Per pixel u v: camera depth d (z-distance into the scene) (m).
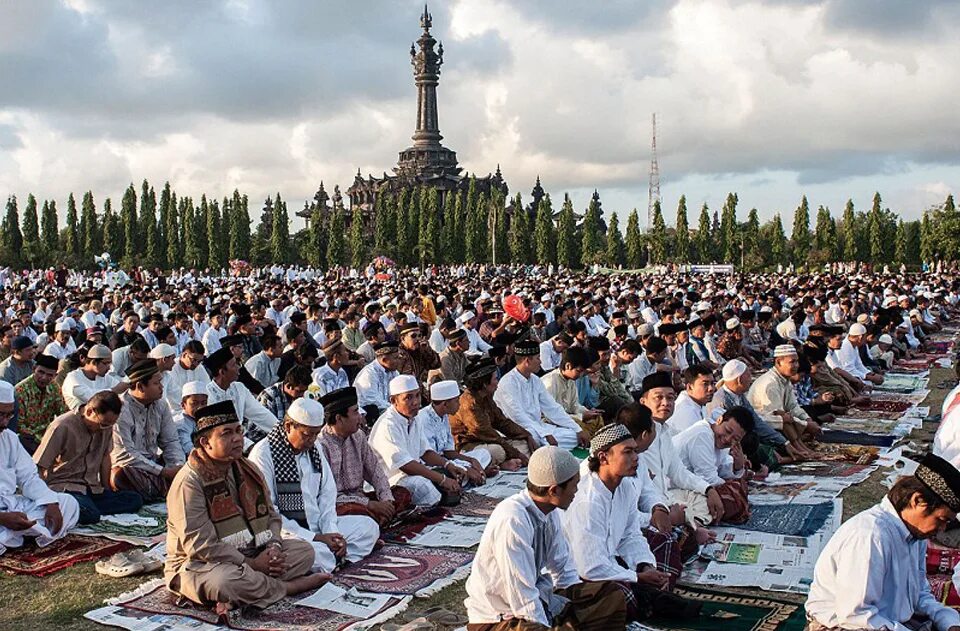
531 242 93.94
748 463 9.52
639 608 5.90
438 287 35.66
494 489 9.47
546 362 15.91
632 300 27.14
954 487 4.44
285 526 6.98
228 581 6.05
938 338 25.53
